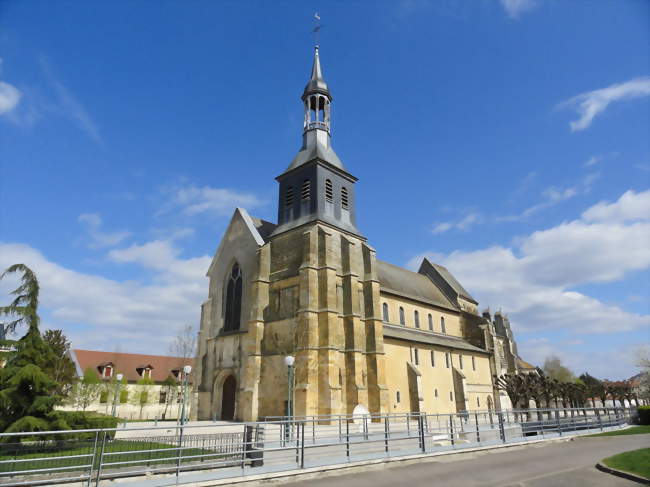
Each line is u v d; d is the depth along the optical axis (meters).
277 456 19.69
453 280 65.69
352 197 44.75
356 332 36.53
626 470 14.91
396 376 39.75
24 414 20.31
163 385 59.81
